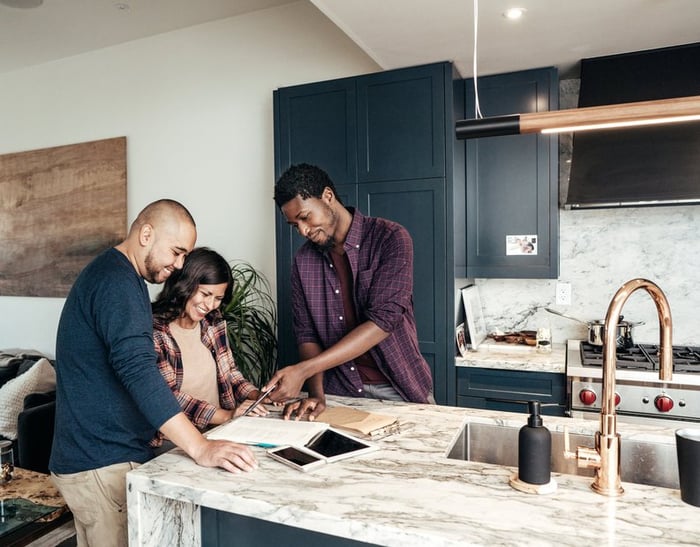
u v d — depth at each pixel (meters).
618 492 1.08
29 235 4.41
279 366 3.02
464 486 1.13
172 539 1.33
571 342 2.97
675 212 2.84
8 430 3.20
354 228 1.90
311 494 1.10
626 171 2.61
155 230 1.52
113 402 1.50
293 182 1.75
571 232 3.04
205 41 3.70
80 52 4.16
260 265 3.58
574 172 2.73
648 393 2.30
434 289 2.70
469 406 2.71
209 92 3.70
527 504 1.04
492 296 3.24
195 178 3.78
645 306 2.92
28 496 2.00
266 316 3.54
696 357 2.54
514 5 2.15
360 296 1.91
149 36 3.89
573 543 0.89
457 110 2.82
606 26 2.35
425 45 2.52
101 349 1.48
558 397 2.54
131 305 1.44
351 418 1.57
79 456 1.51
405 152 2.74
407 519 0.98
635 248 2.93
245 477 1.20
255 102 3.55
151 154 3.93
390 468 1.23
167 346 1.84
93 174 4.13
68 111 4.27
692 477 1.03
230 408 2.07
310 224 1.79
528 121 1.27
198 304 1.87
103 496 1.51
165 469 1.26
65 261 4.26
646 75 2.63
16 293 4.48
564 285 3.08
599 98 2.68
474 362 2.67
